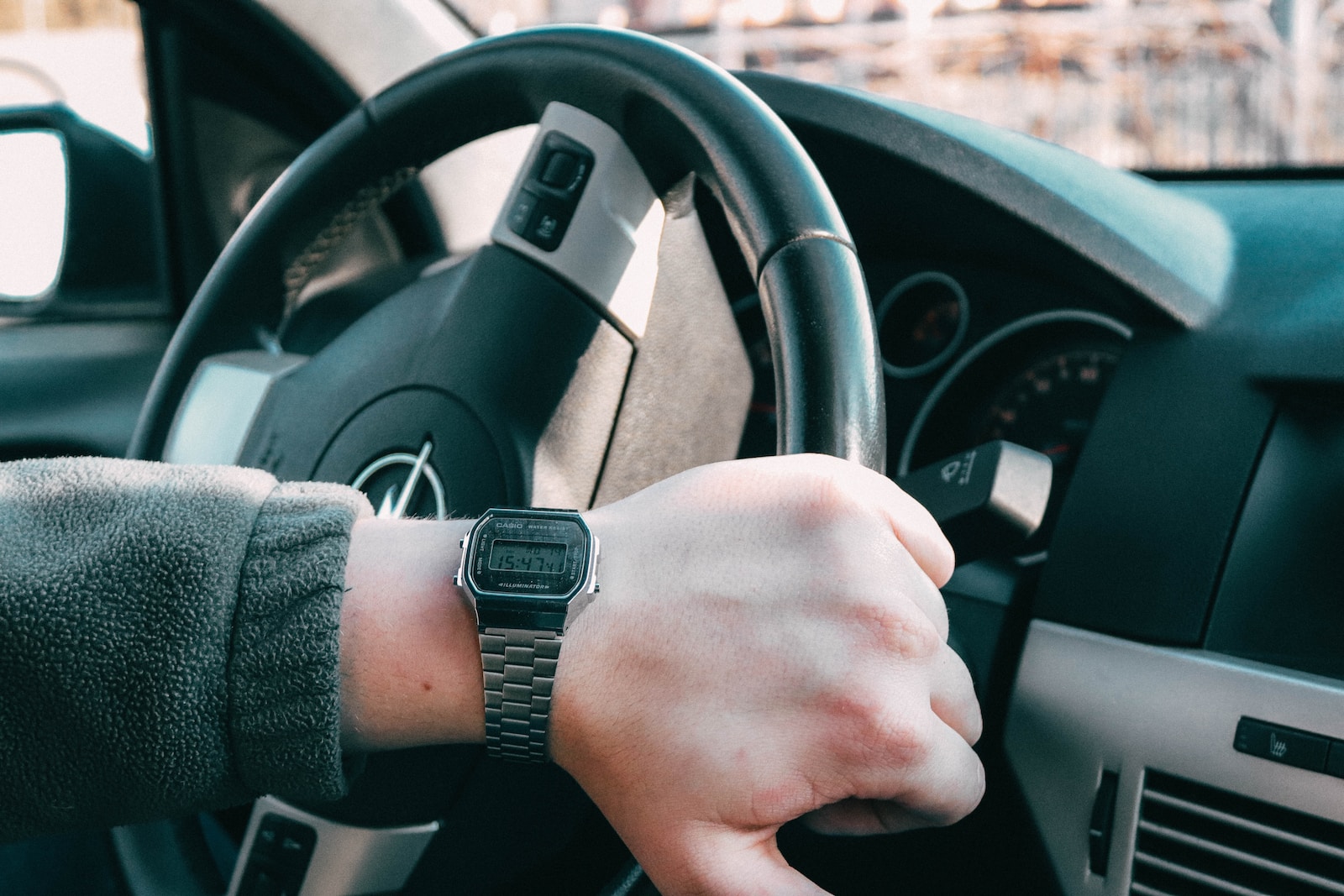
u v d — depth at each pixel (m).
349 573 0.51
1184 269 0.87
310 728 0.48
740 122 0.70
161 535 0.49
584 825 0.77
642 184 0.80
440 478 0.80
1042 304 1.02
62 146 1.86
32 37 1.82
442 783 0.76
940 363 1.09
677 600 0.48
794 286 0.64
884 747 0.45
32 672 0.46
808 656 0.46
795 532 0.49
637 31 0.78
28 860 1.35
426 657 0.50
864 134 0.96
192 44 1.70
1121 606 0.82
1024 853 0.83
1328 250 0.87
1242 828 0.74
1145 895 0.77
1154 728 0.77
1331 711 0.71
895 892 0.93
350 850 0.77
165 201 1.85
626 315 0.80
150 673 0.47
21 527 0.50
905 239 1.08
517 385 0.79
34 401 1.71
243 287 0.98
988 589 0.89
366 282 1.43
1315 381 0.79
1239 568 0.81
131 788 0.48
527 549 0.49
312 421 0.90
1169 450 0.83
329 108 1.66
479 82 0.84
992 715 0.86
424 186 1.50
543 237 0.80
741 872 0.47
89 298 1.87
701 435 0.90
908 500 0.52
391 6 1.57
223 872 0.94
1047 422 1.04
